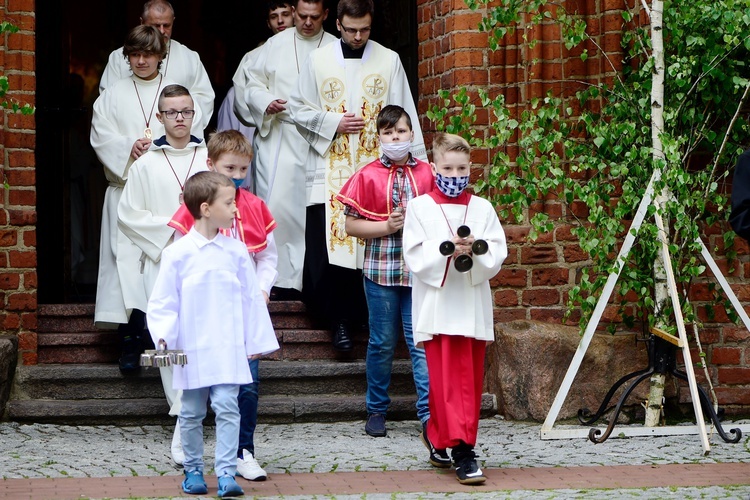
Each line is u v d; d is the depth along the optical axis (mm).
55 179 27922
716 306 22156
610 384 21453
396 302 19531
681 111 20469
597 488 15672
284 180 23625
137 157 21578
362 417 21391
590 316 20438
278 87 24312
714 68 19781
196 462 15547
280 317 23328
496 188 21141
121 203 19781
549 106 20188
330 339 22844
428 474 16750
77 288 30312
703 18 19750
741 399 22109
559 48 22391
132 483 16078
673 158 18734
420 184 19219
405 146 18906
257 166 24125
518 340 21281
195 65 23812
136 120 22281
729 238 21047
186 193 15500
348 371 22016
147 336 21547
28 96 21734
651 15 19812
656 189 18906
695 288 22094
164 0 23797
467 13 22453
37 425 20531
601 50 21375
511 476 16609
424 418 18500
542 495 15234
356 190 19141
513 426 20938
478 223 16906
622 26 21828
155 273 19562
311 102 22203
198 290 15438
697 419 18828
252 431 16609
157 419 20984
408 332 19203
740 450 18734
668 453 18469
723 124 21328
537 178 21672
